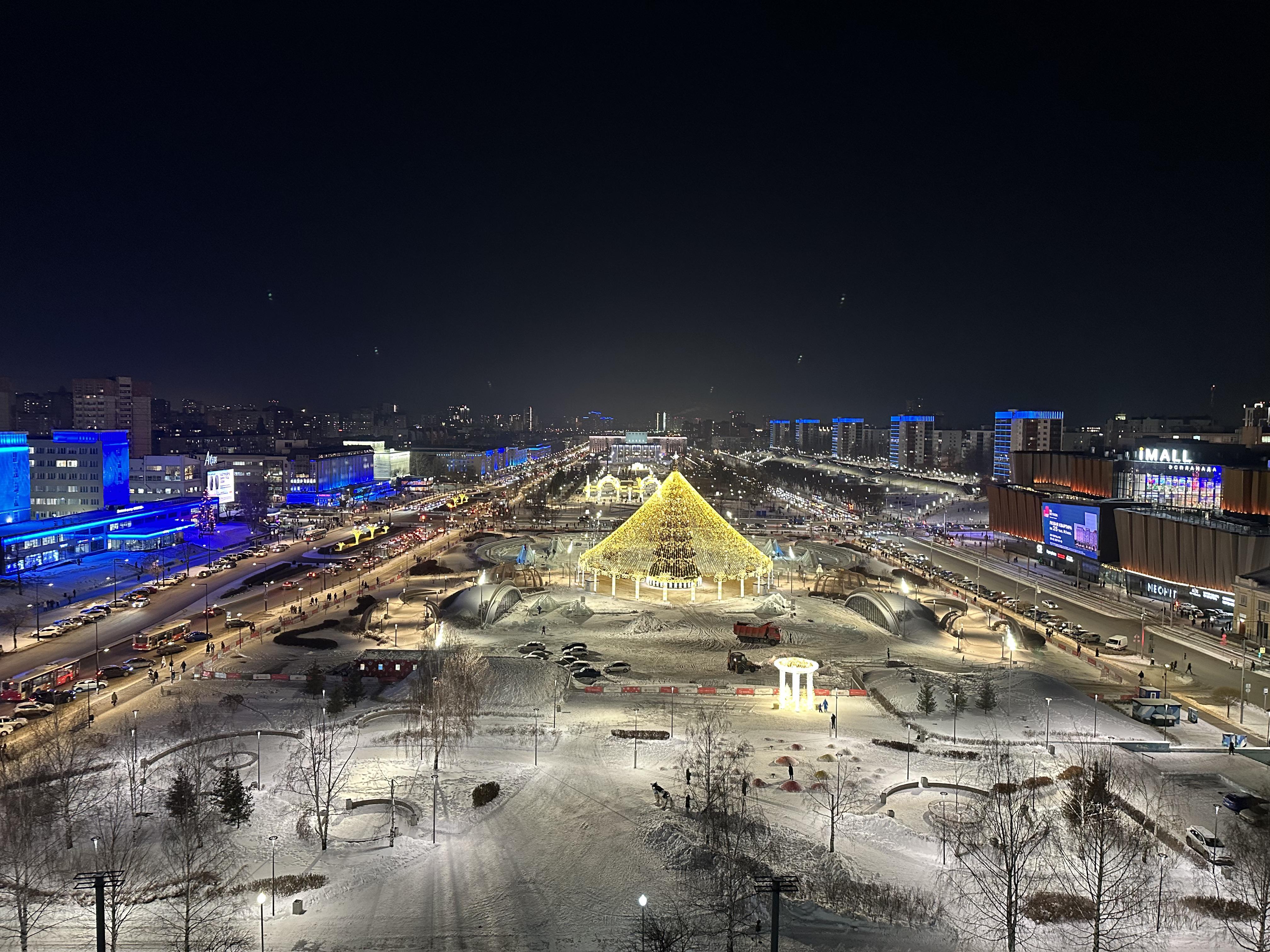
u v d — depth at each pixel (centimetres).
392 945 4634
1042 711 8919
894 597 13612
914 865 5603
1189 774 7200
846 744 7975
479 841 5897
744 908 4903
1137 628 13512
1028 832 5728
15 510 18412
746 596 15612
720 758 7394
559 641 12362
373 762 7312
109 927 4772
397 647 11688
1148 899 5044
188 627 12519
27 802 5925
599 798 6512
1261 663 11356
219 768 6800
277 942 4653
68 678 10025
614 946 4606
